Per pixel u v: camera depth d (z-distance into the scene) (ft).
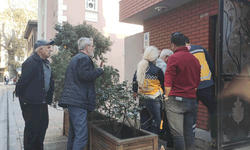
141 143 7.90
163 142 12.73
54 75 11.48
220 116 10.59
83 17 41.68
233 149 11.02
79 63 8.58
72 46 23.00
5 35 121.19
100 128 9.23
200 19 15.03
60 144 12.32
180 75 8.43
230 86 11.05
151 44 20.83
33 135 9.41
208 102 10.44
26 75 8.92
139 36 23.03
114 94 9.02
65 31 23.49
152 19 20.74
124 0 21.56
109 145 8.05
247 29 11.82
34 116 9.36
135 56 23.67
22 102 9.17
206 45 14.47
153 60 10.34
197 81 8.77
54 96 11.87
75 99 8.39
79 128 8.48
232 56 11.19
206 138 11.83
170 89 8.39
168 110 8.75
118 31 45.60
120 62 45.62
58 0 39.32
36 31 85.87
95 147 9.26
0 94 53.72
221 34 10.59
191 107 8.54
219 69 10.53
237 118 11.28
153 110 10.23
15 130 15.81
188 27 16.19
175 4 16.71
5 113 25.55
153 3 16.83
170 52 11.64
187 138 8.78
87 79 8.49
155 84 10.28
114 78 11.87
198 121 14.39
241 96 11.50
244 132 11.60
